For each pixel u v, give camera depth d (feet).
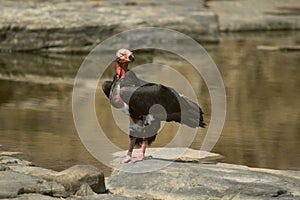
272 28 100.83
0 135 42.45
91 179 29.96
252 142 42.70
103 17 82.58
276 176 32.45
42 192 28.73
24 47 78.64
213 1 115.75
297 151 40.83
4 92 56.65
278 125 47.47
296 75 67.36
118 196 28.81
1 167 31.32
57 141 41.45
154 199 30.09
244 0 118.01
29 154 38.34
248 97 56.75
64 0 92.17
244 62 74.02
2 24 77.97
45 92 57.06
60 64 72.02
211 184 30.55
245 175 32.19
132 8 91.20
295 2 120.26
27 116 48.06
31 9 82.28
